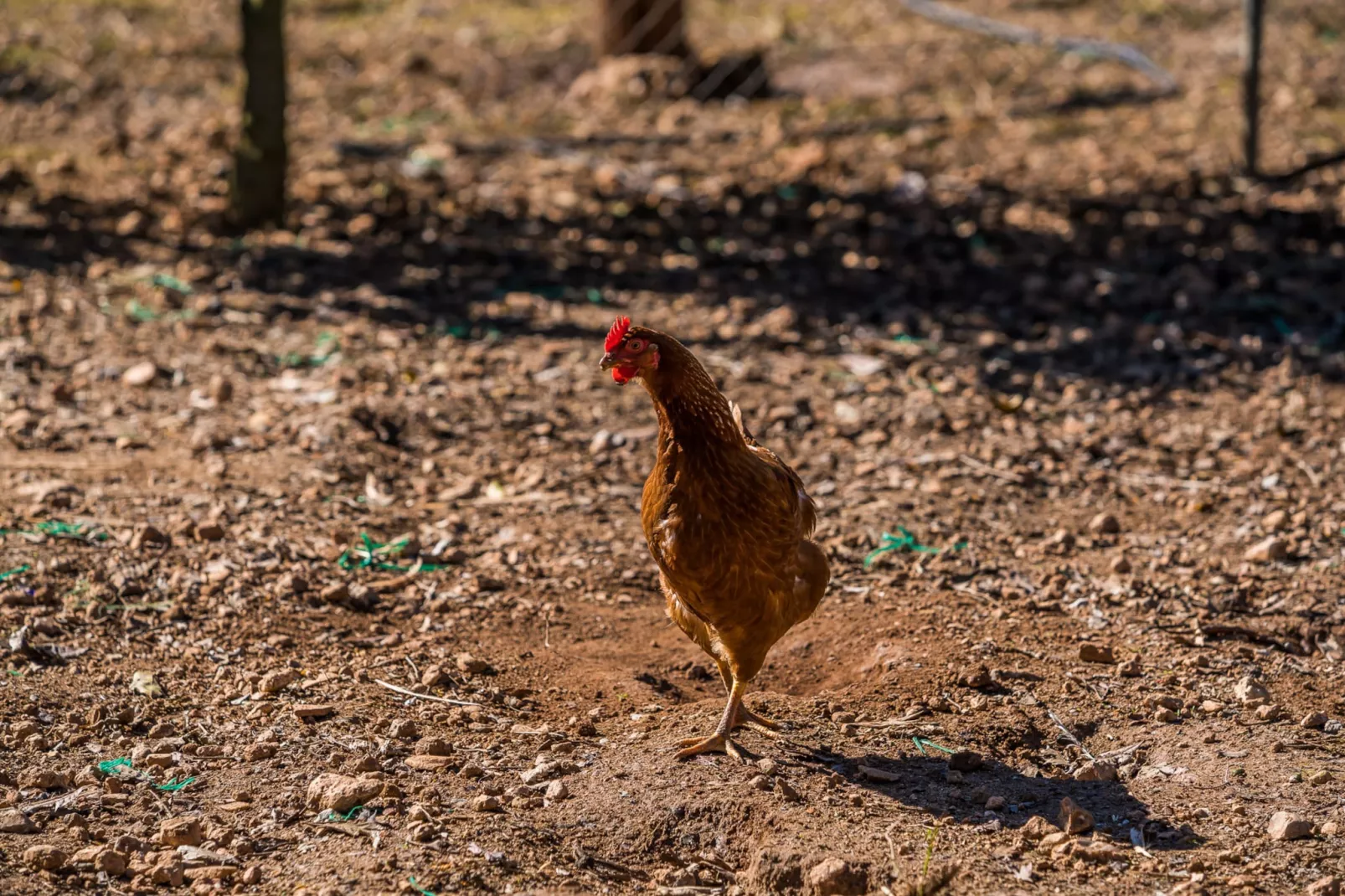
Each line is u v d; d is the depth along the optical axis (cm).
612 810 514
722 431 516
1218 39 1864
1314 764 550
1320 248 1233
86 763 542
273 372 978
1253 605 690
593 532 779
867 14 2045
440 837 495
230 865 477
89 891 464
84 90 1645
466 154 1494
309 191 1353
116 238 1208
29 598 659
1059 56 1809
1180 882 474
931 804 523
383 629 666
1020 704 598
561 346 1042
